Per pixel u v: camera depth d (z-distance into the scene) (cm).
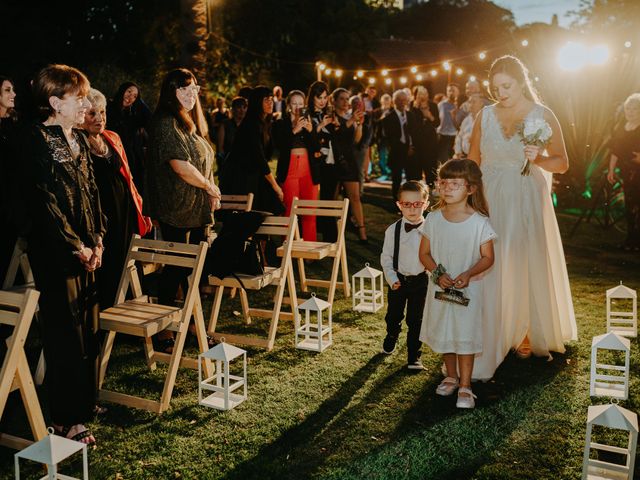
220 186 647
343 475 293
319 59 2845
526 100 409
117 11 1800
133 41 1839
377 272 545
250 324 514
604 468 279
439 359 433
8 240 387
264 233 485
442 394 374
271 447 319
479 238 355
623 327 475
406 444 319
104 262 416
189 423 346
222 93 1798
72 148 314
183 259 380
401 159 1066
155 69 1798
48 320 306
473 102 746
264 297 592
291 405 365
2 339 353
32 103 330
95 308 335
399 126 1049
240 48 2203
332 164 776
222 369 418
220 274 450
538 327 421
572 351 441
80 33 1775
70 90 299
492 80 405
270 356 443
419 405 363
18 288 379
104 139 423
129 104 577
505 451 311
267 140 676
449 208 364
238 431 336
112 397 369
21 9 1600
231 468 300
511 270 412
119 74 1446
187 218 430
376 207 1070
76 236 302
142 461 308
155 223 473
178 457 311
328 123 755
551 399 367
